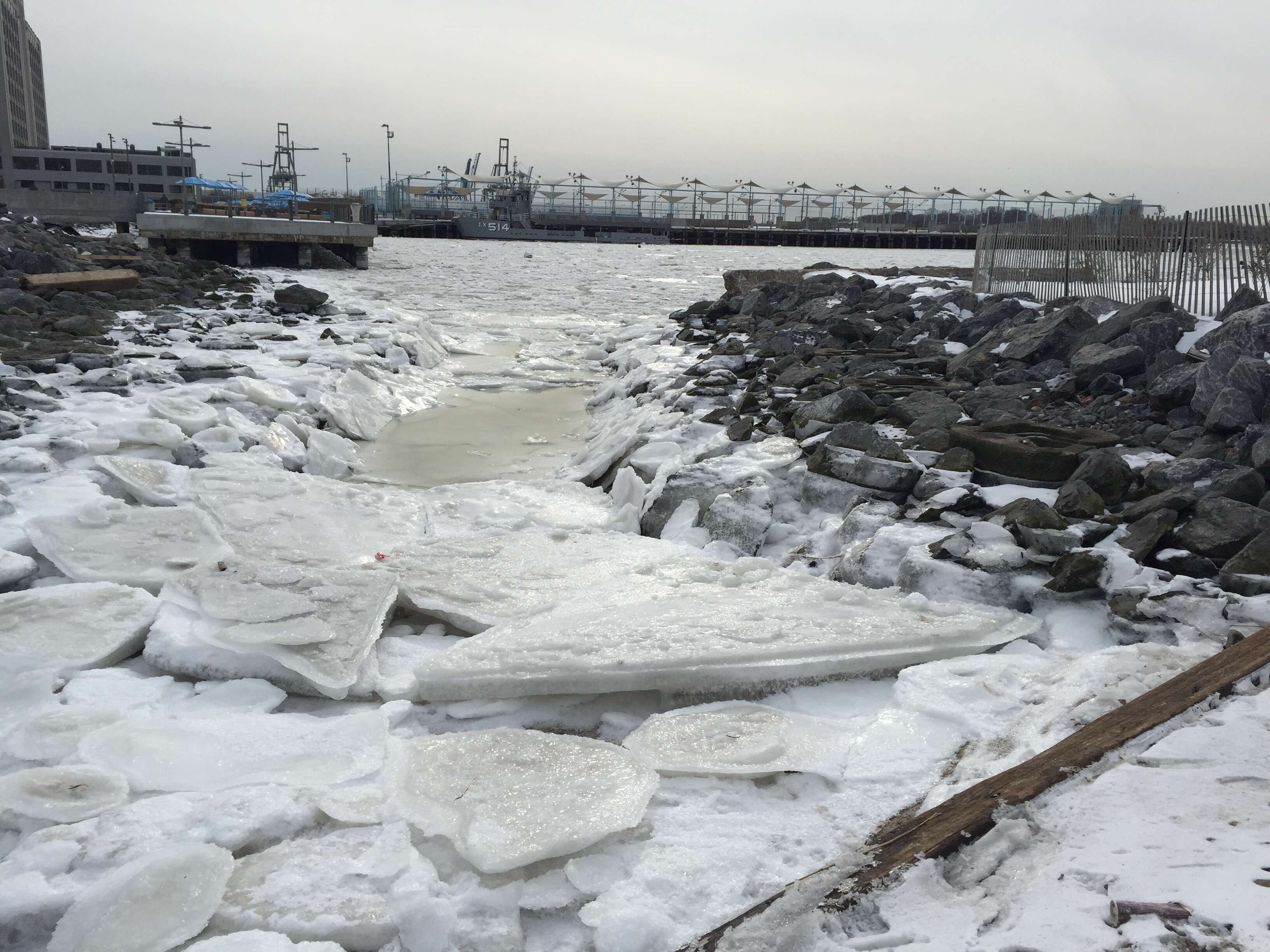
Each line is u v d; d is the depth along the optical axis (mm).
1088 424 8781
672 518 7926
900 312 15086
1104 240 13820
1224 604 5164
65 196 52062
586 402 14242
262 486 8141
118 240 36406
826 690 4938
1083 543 6121
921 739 4375
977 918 2775
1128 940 2525
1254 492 6441
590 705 4836
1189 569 5742
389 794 3881
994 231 16844
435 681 4785
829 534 7219
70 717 4371
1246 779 3344
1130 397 9117
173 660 5035
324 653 5055
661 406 11508
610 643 5078
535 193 127812
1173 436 7840
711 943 2879
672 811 3826
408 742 4277
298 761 4121
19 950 3154
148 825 3576
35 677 4672
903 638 5215
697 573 6355
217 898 3223
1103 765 3541
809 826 3750
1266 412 7582
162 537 6656
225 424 10008
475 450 11344
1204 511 6121
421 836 3627
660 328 19734
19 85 123688
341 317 19609
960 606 5691
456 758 4145
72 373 11531
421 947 3133
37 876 3299
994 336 11844
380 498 8250
